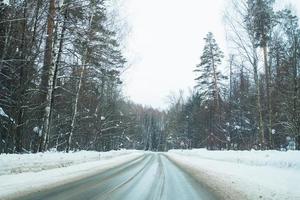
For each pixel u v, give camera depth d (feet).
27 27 60.34
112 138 171.32
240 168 61.46
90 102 113.39
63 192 34.47
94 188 38.58
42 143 63.31
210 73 156.35
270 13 82.69
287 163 53.16
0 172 40.96
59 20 64.44
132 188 40.42
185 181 49.47
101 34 82.89
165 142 378.12
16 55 60.54
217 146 165.58
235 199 34.83
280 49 92.48
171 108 279.69
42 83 70.85
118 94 136.77
